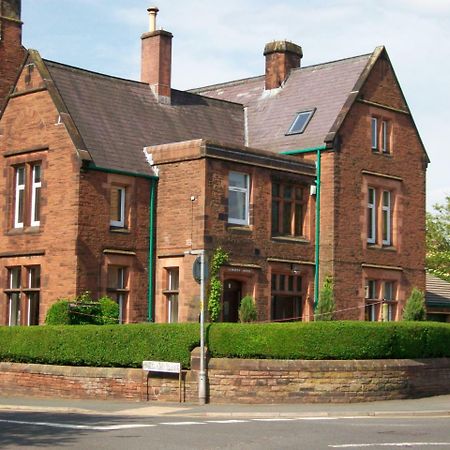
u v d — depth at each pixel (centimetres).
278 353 2538
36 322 3117
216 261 2997
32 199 3186
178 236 3077
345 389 2570
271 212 3219
